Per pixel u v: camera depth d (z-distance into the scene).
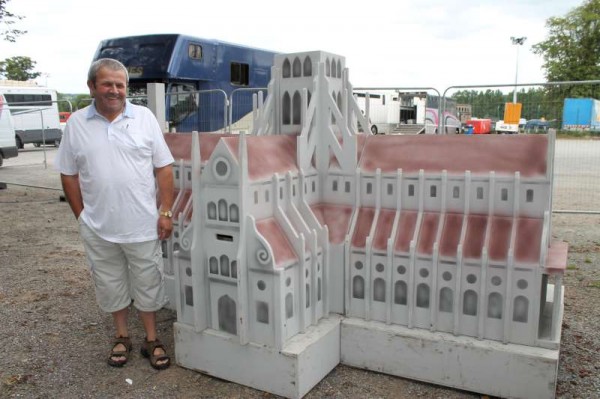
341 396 3.49
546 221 3.41
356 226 3.93
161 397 3.55
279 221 3.66
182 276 3.84
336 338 3.81
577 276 6.10
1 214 10.43
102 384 3.74
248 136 3.78
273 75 4.28
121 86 3.50
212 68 15.02
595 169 15.17
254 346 3.53
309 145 4.00
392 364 3.72
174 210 4.86
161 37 13.95
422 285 3.66
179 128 13.72
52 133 26.69
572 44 41.06
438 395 3.50
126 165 3.61
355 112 4.29
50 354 4.23
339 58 4.33
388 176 3.85
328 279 3.89
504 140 3.65
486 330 3.51
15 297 5.56
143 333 4.59
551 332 3.42
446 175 3.66
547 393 3.27
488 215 3.59
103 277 3.84
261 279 3.44
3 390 3.67
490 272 3.43
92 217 3.70
